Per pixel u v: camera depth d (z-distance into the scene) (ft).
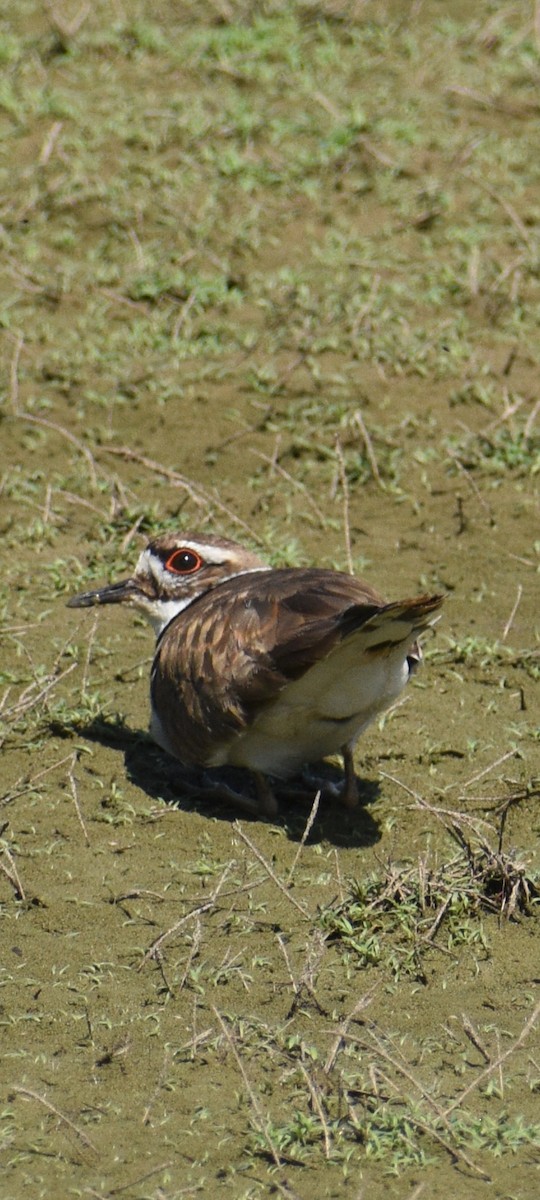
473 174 61.98
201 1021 27.99
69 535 46.57
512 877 30.91
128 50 69.46
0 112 64.69
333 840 33.32
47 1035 27.71
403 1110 25.82
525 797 34.45
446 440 49.49
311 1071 26.58
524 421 50.42
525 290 56.59
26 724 37.37
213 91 66.64
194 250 57.98
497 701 38.63
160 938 29.58
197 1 73.61
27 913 30.94
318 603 31.73
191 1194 24.13
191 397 51.65
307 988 28.48
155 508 46.68
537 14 73.82
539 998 28.58
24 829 33.63
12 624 41.88
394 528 46.47
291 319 55.11
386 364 53.16
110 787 35.35
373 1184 24.38
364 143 63.05
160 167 61.93
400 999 28.60
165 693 34.17
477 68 69.21
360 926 30.25
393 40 71.36
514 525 46.19
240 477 48.93
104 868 32.32
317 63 69.05
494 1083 26.43
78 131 63.67
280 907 30.96
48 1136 25.38
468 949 29.91
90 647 40.09
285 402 51.57
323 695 31.58
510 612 42.34
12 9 72.54
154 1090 26.37
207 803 34.99
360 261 57.57
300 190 60.95
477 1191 24.20
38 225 59.31
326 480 48.60
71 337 54.54
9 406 51.31
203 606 34.37
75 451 49.96
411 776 35.58
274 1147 24.91
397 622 29.86
